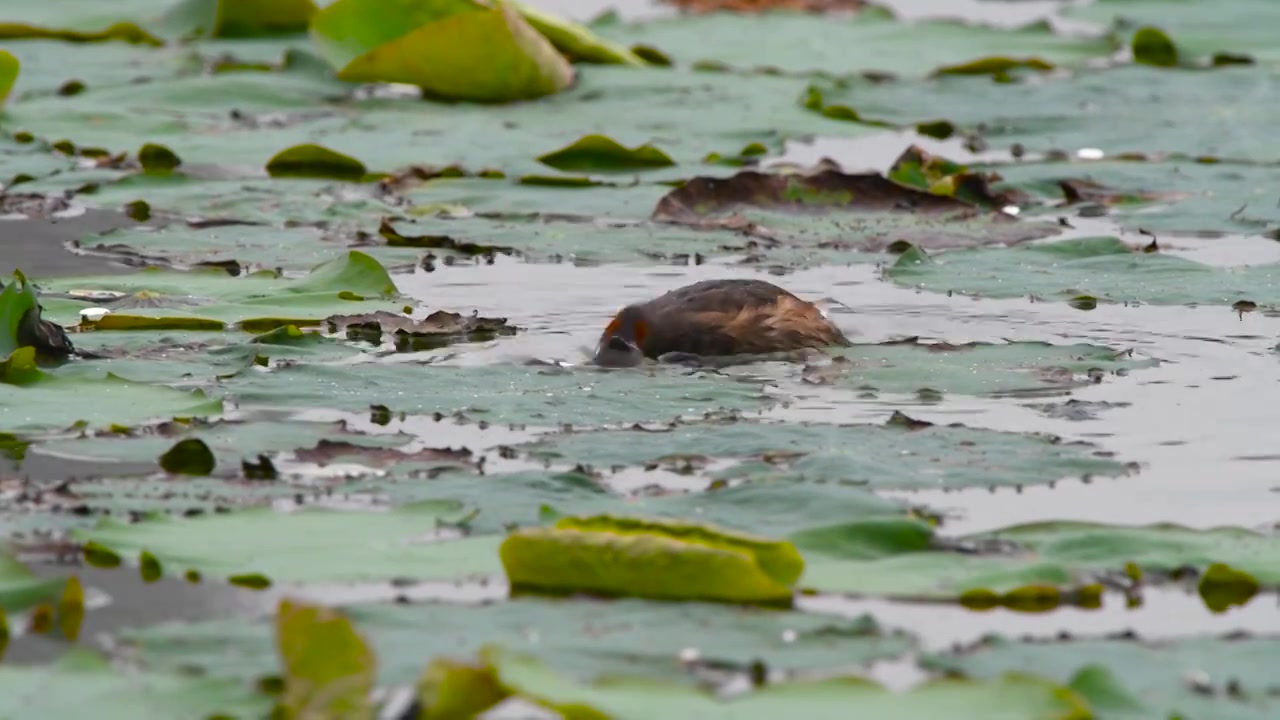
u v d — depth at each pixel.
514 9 21.92
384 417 9.28
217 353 10.64
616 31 25.78
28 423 8.95
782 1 28.38
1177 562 7.21
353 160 16.83
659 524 7.07
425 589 6.86
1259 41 24.73
